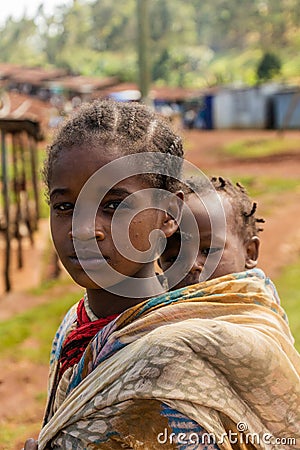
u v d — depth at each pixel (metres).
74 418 2.13
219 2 138.25
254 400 2.13
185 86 111.69
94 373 2.17
